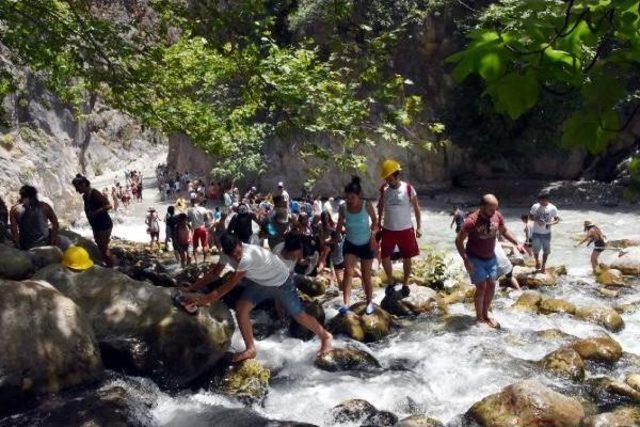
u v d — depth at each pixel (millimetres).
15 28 10781
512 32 1551
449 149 29922
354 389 6570
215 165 34938
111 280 6945
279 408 6180
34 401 5531
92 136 49156
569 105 24016
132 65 11453
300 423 5594
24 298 5840
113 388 5926
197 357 6531
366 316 8336
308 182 10125
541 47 1524
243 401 6234
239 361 6688
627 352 7551
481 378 6781
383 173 8719
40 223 9102
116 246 17078
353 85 9375
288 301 6574
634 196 1662
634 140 27266
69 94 12969
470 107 28953
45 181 23625
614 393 6246
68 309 6129
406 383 6699
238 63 9555
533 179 29469
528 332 8180
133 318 6594
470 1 27891
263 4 9836
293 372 7000
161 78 11039
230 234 6238
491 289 8383
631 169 1675
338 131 9031
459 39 28203
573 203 25438
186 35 10781
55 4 11047
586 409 5938
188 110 10828
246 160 23609
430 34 28094
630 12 1475
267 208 18906
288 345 7750
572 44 1521
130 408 5641
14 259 7227
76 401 5602
